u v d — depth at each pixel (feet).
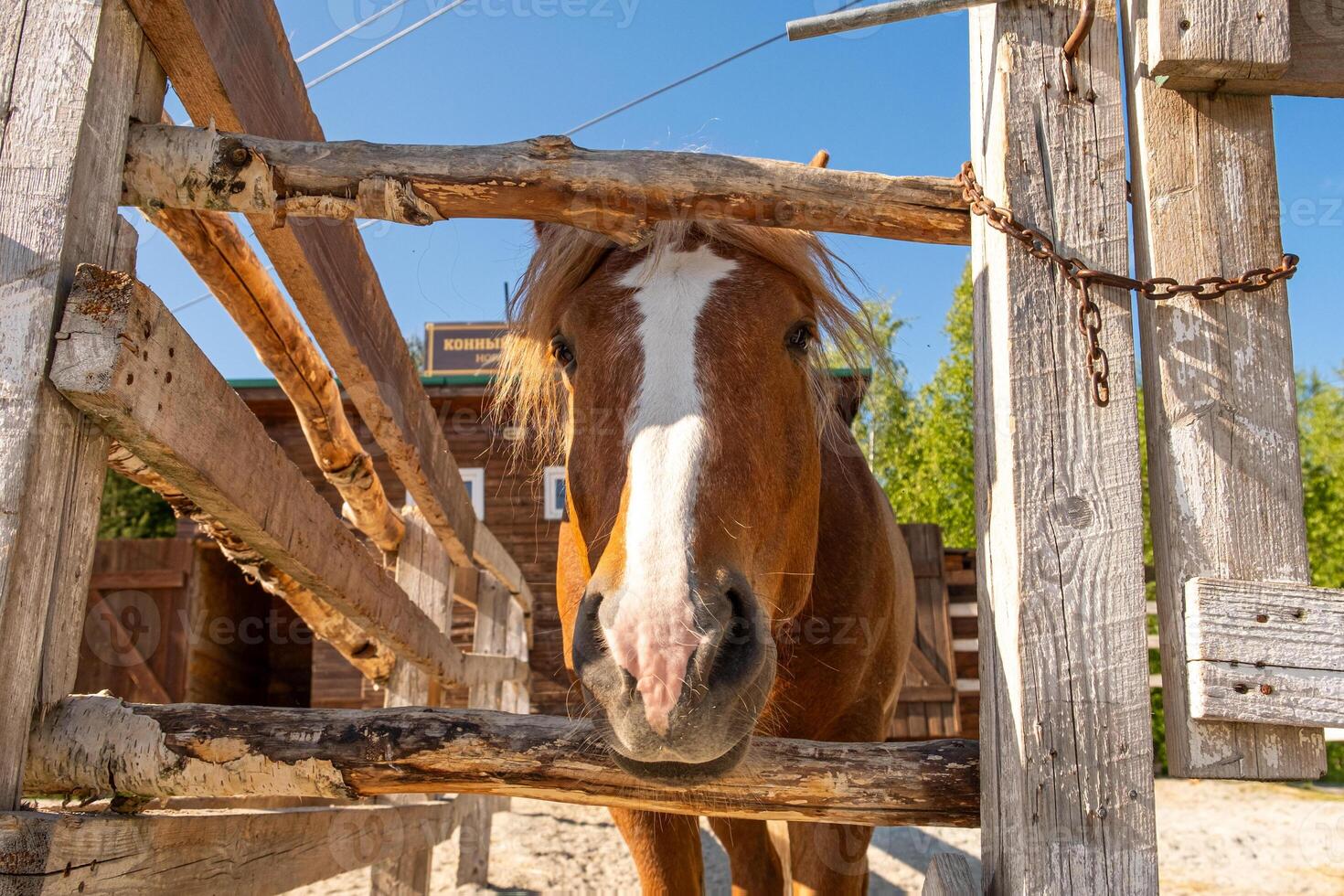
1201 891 12.92
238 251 5.74
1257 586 3.99
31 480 3.67
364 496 8.70
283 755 4.18
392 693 10.29
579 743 4.33
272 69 5.34
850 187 4.61
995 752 4.17
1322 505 34.65
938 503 31.96
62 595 3.93
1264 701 3.90
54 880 3.44
